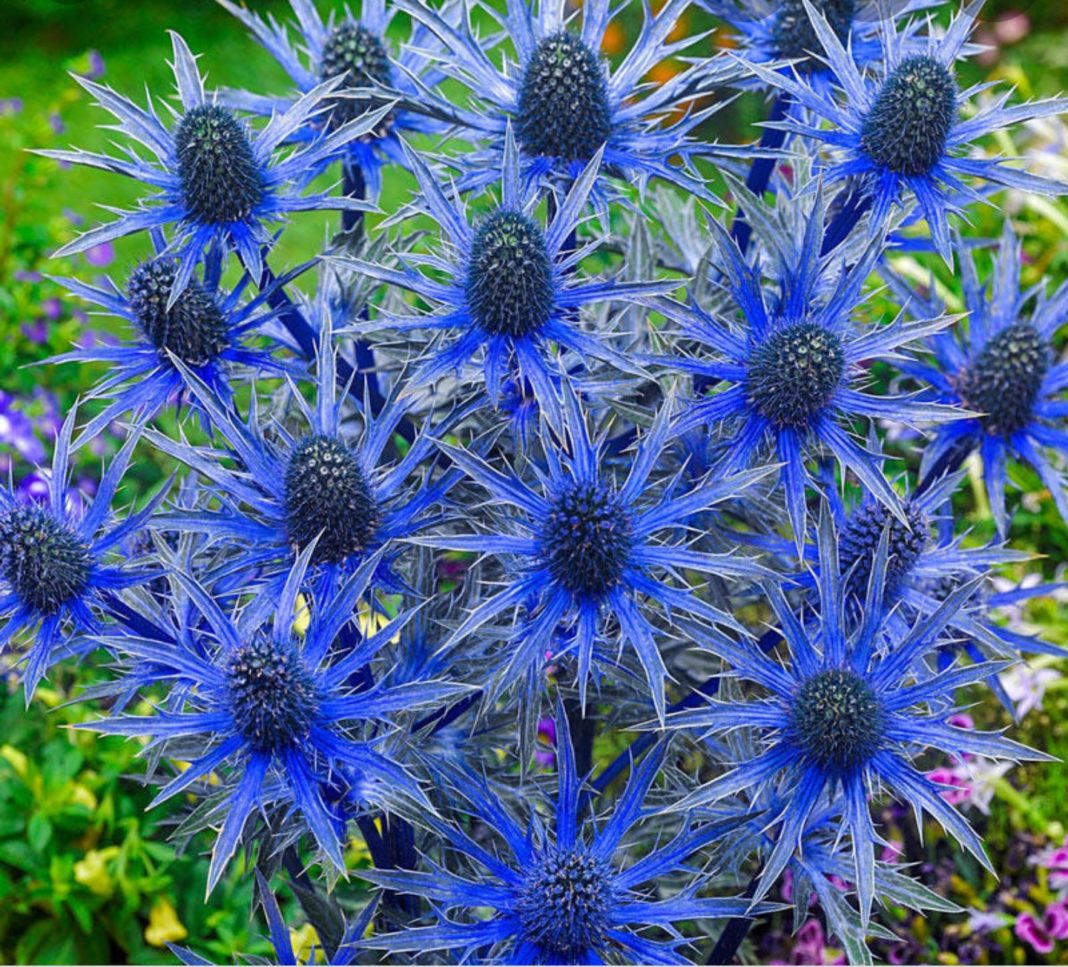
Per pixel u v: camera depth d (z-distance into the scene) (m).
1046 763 0.88
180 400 0.66
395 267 0.71
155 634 0.63
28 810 0.85
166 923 0.84
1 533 0.61
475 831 0.71
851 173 0.65
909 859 0.83
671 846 0.62
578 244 0.77
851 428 0.67
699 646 0.61
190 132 0.64
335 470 0.62
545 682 0.65
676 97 0.67
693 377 0.68
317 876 0.80
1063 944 0.83
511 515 0.65
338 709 0.60
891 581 0.66
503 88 0.68
